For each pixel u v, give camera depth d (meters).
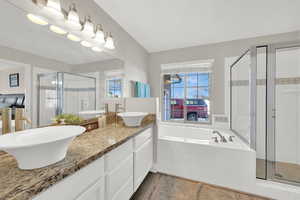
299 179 1.56
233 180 1.58
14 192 0.46
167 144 1.92
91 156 0.77
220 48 2.60
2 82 0.89
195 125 2.78
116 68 2.05
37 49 1.11
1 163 0.70
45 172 0.59
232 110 2.47
